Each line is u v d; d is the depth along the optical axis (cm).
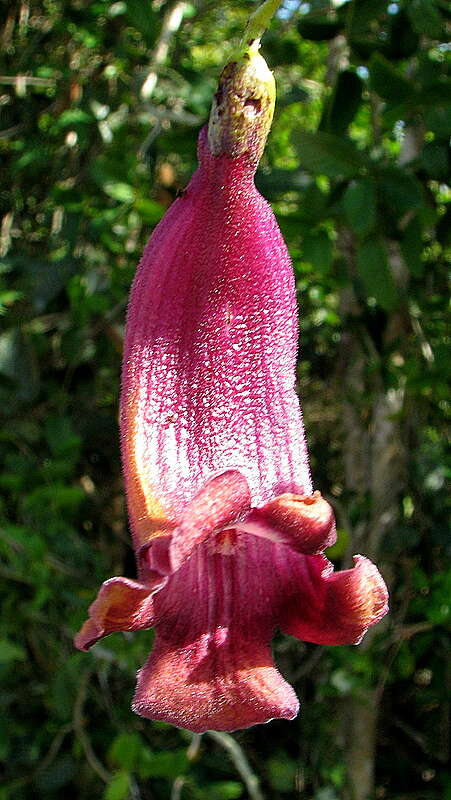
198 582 11
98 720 38
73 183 40
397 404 42
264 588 12
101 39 40
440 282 39
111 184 34
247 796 42
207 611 11
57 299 39
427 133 37
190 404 11
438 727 44
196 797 37
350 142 28
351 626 11
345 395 42
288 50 34
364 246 29
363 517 42
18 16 42
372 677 41
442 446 43
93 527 41
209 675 11
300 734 43
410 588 41
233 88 12
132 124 40
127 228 38
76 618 34
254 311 12
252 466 11
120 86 40
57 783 35
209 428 11
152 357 12
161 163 38
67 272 36
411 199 27
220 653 11
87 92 40
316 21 29
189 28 43
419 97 27
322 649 41
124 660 32
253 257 12
